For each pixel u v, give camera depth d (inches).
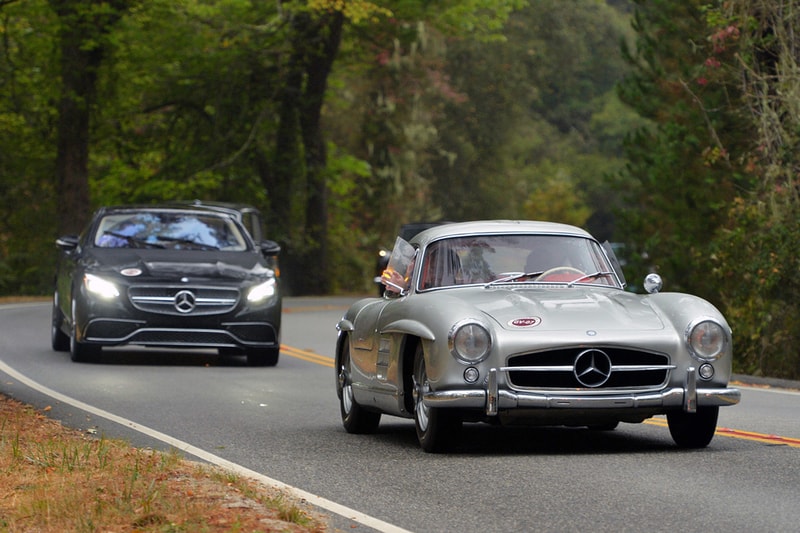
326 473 511.8
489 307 559.2
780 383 976.9
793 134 1182.9
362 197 3383.4
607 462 531.5
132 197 2625.5
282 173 2795.3
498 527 401.4
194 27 2615.7
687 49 1465.3
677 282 1411.2
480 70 4254.4
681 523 402.6
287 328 1541.6
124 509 402.3
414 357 581.6
